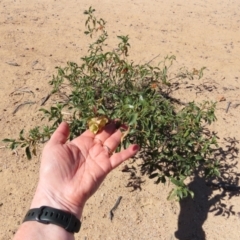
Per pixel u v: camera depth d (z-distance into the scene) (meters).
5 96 0.76
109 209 0.57
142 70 0.70
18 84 0.79
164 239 0.54
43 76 0.82
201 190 0.60
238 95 0.80
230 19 1.16
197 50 0.96
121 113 0.50
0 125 0.69
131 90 0.67
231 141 0.68
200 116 0.56
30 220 0.32
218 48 0.98
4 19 1.07
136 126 0.52
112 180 0.61
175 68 0.87
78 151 0.37
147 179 0.61
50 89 0.78
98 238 0.54
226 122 0.72
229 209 0.58
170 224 0.56
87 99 0.58
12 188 0.59
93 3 1.23
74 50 0.92
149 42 0.98
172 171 0.58
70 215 0.33
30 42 0.95
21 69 0.84
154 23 1.10
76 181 0.35
